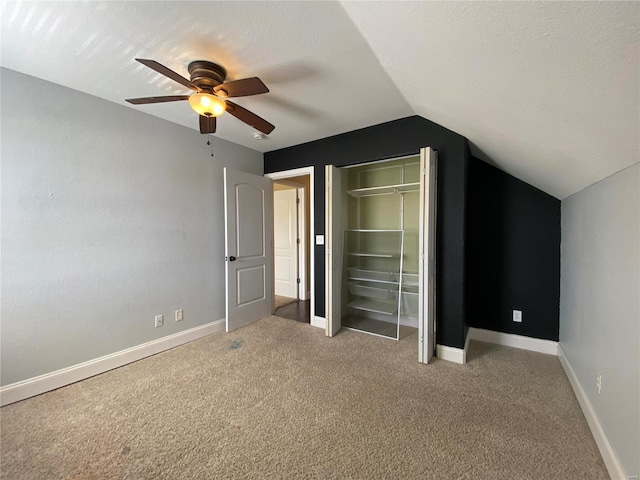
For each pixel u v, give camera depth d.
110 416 1.74
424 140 2.55
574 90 0.99
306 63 1.72
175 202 2.80
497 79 1.21
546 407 1.80
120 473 1.33
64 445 1.50
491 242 2.91
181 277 2.86
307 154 3.39
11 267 1.86
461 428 1.62
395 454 1.44
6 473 1.33
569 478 1.29
